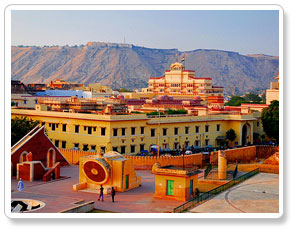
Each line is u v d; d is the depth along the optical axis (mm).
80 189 57750
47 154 71375
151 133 91062
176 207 46156
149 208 48688
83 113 89312
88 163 57812
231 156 89188
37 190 56062
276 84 141000
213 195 52719
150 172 74000
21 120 84375
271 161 71812
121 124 83625
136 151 87500
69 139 88250
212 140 106375
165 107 122375
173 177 53812
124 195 55562
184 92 193500
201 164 84125
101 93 168375
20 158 65250
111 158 58594
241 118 108312
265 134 121375
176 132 96500
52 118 91250
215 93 195500
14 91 150125
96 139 83438
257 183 60125
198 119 101750
